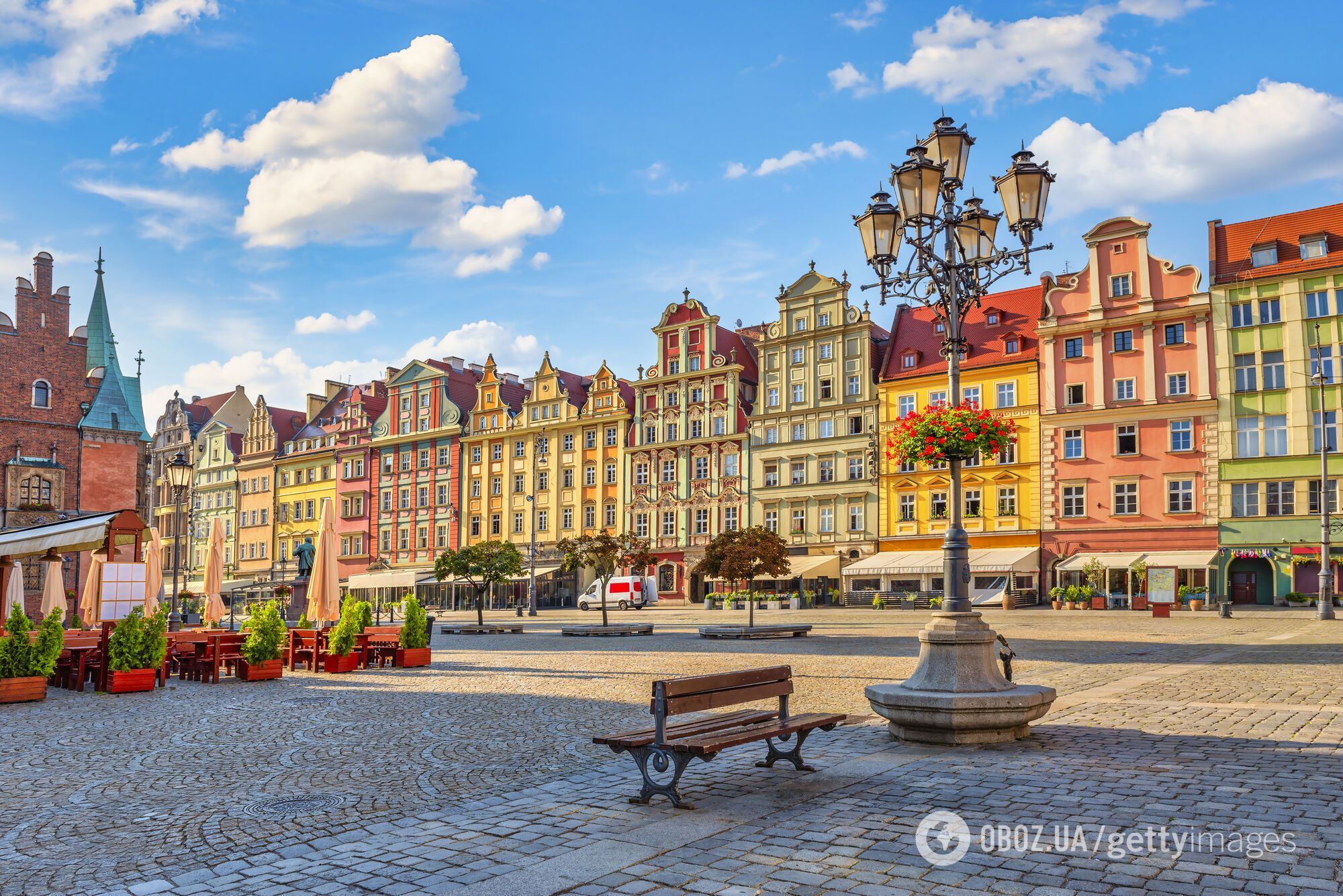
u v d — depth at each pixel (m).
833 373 66.38
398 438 87.94
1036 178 12.87
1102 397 56.56
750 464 69.44
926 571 58.75
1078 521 56.84
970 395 61.12
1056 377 58.16
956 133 13.04
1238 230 55.09
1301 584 50.47
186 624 47.00
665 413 73.94
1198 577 52.59
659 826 8.00
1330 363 50.50
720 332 74.88
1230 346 53.19
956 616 11.92
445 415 85.69
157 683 20.58
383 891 6.57
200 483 103.12
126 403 58.53
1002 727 11.16
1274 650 23.45
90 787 10.35
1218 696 14.88
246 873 7.09
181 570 103.38
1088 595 52.44
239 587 70.25
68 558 53.22
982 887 6.29
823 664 22.39
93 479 56.91
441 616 66.94
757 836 7.59
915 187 12.78
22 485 54.62
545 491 79.69
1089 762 9.95
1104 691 15.95
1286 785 8.74
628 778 10.04
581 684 19.55
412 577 79.31
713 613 55.59
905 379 63.19
